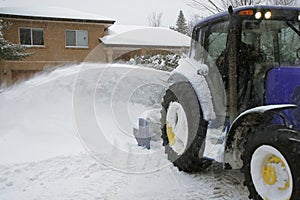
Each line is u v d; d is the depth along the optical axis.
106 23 17.33
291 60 3.33
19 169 4.12
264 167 2.56
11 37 16.12
